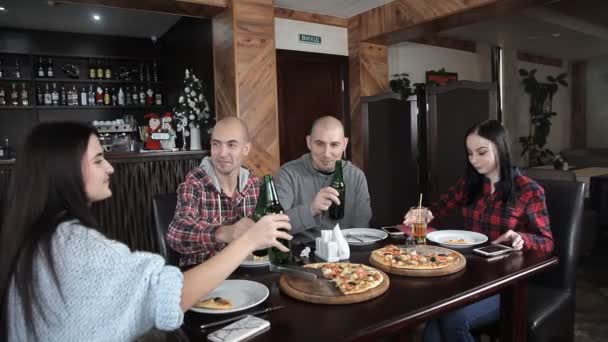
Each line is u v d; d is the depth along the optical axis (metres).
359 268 1.25
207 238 1.43
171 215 1.81
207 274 0.89
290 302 1.07
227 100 3.93
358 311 1.00
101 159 0.89
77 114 5.40
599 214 3.81
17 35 5.02
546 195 1.85
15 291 0.76
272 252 1.39
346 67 4.91
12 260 0.76
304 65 4.65
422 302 1.04
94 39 5.41
